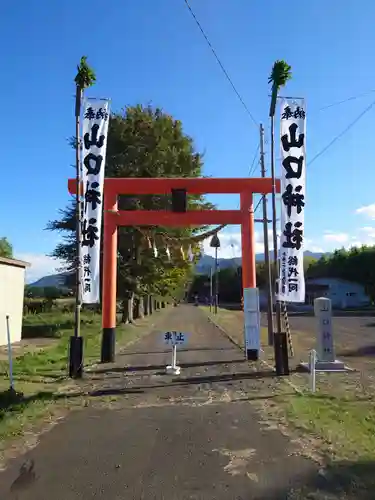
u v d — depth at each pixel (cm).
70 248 2536
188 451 576
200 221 1486
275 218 1180
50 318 3105
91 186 1165
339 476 480
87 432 667
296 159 1151
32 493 458
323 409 765
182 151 2552
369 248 6081
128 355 1530
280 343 1128
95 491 460
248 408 793
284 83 1134
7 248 4681
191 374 1154
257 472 500
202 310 6044
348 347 1722
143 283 2642
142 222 1467
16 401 838
